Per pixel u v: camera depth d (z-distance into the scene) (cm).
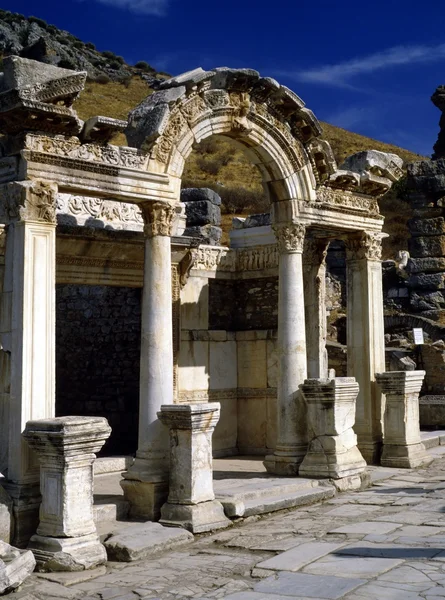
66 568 873
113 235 1452
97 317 1852
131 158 1128
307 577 823
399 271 2884
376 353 1592
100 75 8294
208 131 1237
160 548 966
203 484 1073
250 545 981
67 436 888
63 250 1421
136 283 1565
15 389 987
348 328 1609
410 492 1290
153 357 1145
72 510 901
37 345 992
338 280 3006
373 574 820
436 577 796
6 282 1032
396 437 1553
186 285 1622
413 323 2598
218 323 1700
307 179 1419
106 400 1819
